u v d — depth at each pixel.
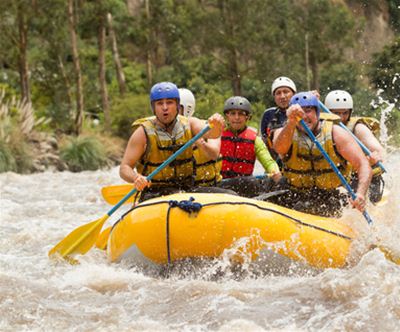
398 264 12.70
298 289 10.78
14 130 43.31
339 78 62.97
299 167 13.62
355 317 9.32
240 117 17.09
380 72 38.16
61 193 28.77
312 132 13.32
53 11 55.34
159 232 12.21
